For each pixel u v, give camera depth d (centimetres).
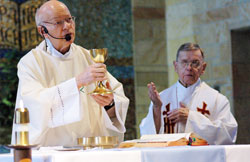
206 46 866
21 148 232
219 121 497
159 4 925
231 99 833
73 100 350
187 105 523
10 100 875
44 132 354
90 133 388
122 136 398
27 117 235
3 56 889
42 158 254
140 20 920
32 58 384
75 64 401
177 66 529
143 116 897
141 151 262
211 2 859
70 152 262
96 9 902
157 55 920
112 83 397
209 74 859
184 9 897
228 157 277
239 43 838
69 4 888
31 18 916
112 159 256
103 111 379
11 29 902
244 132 828
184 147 279
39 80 377
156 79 912
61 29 386
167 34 921
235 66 834
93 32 899
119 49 908
